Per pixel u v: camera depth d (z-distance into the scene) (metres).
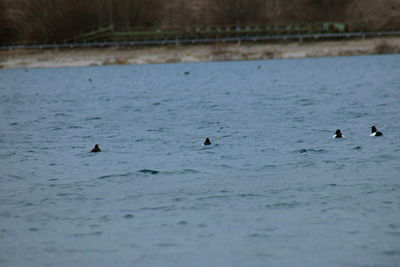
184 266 41.81
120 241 46.88
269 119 118.94
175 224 50.56
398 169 69.00
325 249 44.16
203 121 119.88
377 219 50.50
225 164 75.69
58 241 47.31
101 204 57.72
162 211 54.56
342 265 41.28
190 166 74.94
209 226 49.84
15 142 99.00
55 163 79.44
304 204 55.66
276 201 57.00
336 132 93.31
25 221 52.75
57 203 58.53
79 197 60.72
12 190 64.56
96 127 116.19
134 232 48.88
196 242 46.19
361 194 58.59
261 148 86.25
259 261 42.31
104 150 88.81
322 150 82.88
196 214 53.34
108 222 51.66
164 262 42.53
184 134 102.75
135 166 75.81
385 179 64.38
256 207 55.09
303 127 105.75
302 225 49.50
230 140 94.38
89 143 96.19
